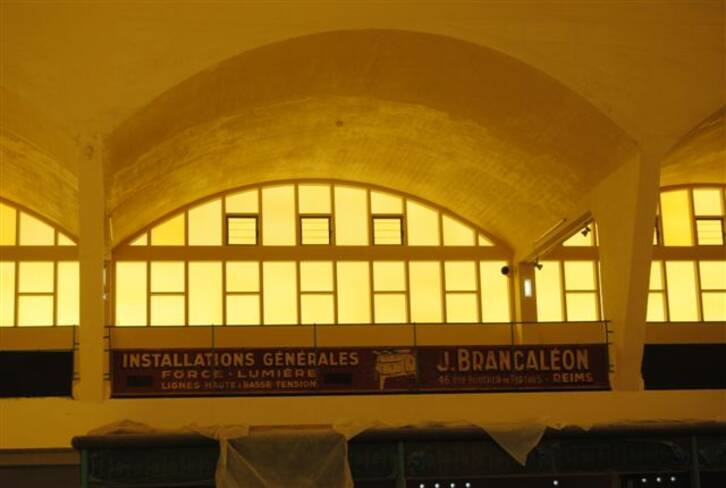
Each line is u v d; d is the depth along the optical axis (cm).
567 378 2384
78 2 2047
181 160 2569
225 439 1589
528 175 2662
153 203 2792
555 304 3055
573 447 1688
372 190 3086
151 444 1595
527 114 2367
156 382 2239
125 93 2061
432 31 2109
